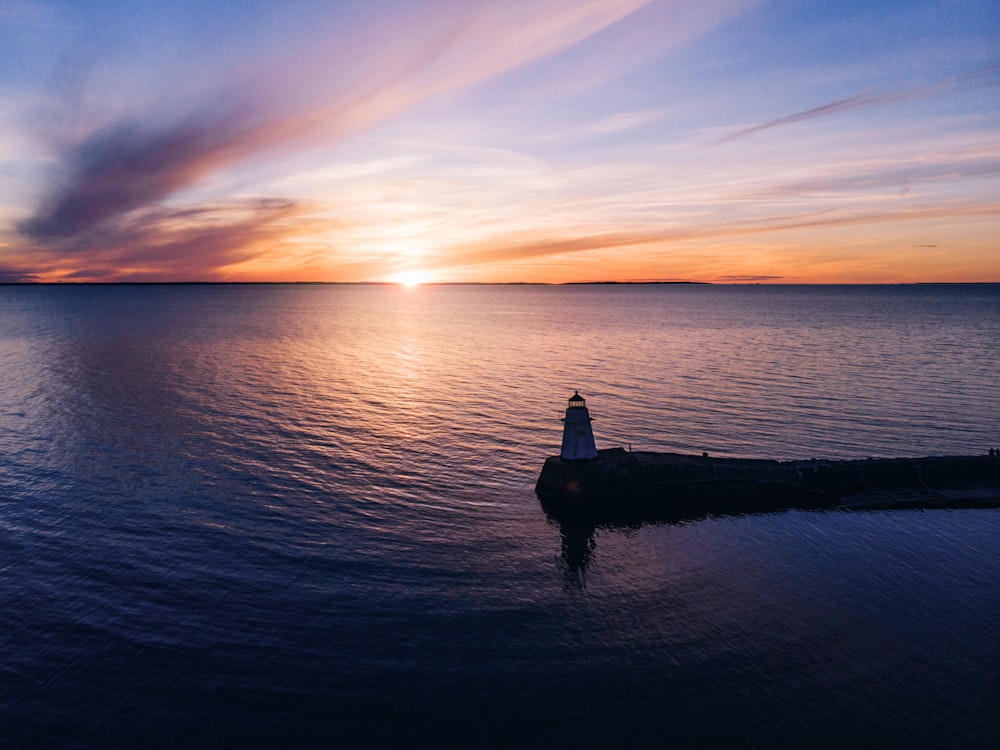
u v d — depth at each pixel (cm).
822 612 2497
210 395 6066
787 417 5334
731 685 2062
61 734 1788
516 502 3597
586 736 1841
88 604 2405
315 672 2067
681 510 3609
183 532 3020
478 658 2167
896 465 3881
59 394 6062
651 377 7244
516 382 6969
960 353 9369
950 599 2603
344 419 5159
